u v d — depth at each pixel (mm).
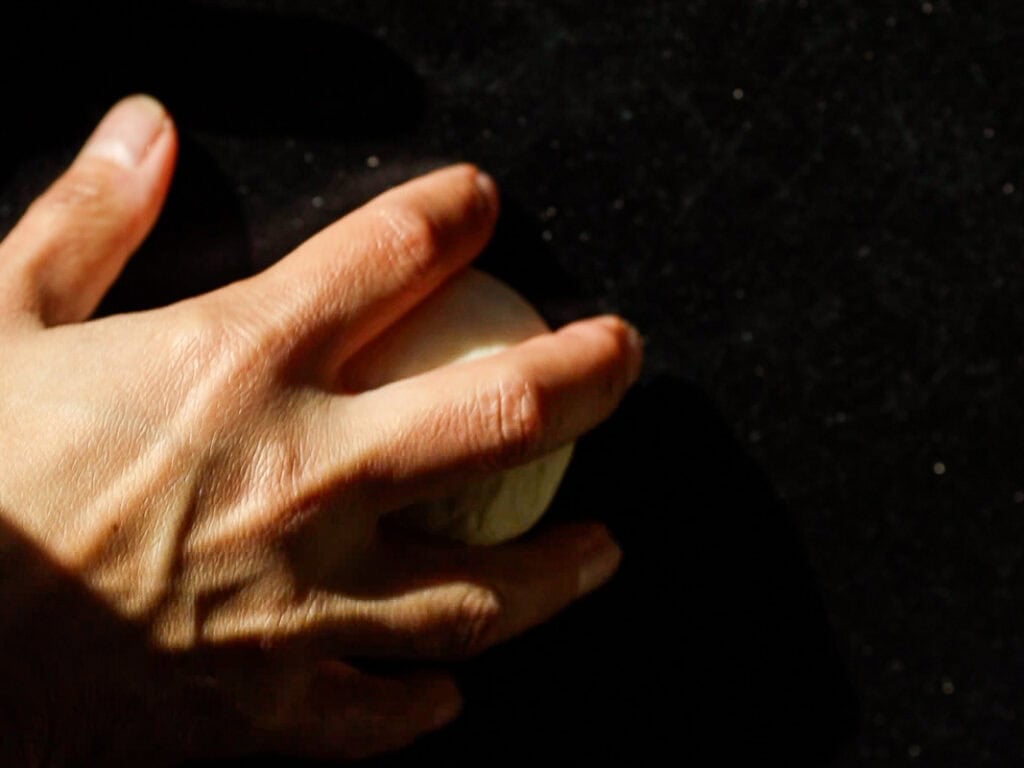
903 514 882
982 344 878
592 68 871
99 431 807
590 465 880
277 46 868
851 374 878
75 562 803
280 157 870
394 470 811
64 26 865
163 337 812
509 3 869
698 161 873
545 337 824
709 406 878
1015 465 880
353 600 815
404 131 871
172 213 869
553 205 874
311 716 823
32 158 868
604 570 852
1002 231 875
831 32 870
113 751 812
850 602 883
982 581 883
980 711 885
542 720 886
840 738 884
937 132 873
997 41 871
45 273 831
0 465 805
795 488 880
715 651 883
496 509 832
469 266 872
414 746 887
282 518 807
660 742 884
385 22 869
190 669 810
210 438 807
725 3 869
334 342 817
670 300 876
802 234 875
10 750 804
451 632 824
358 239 821
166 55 866
